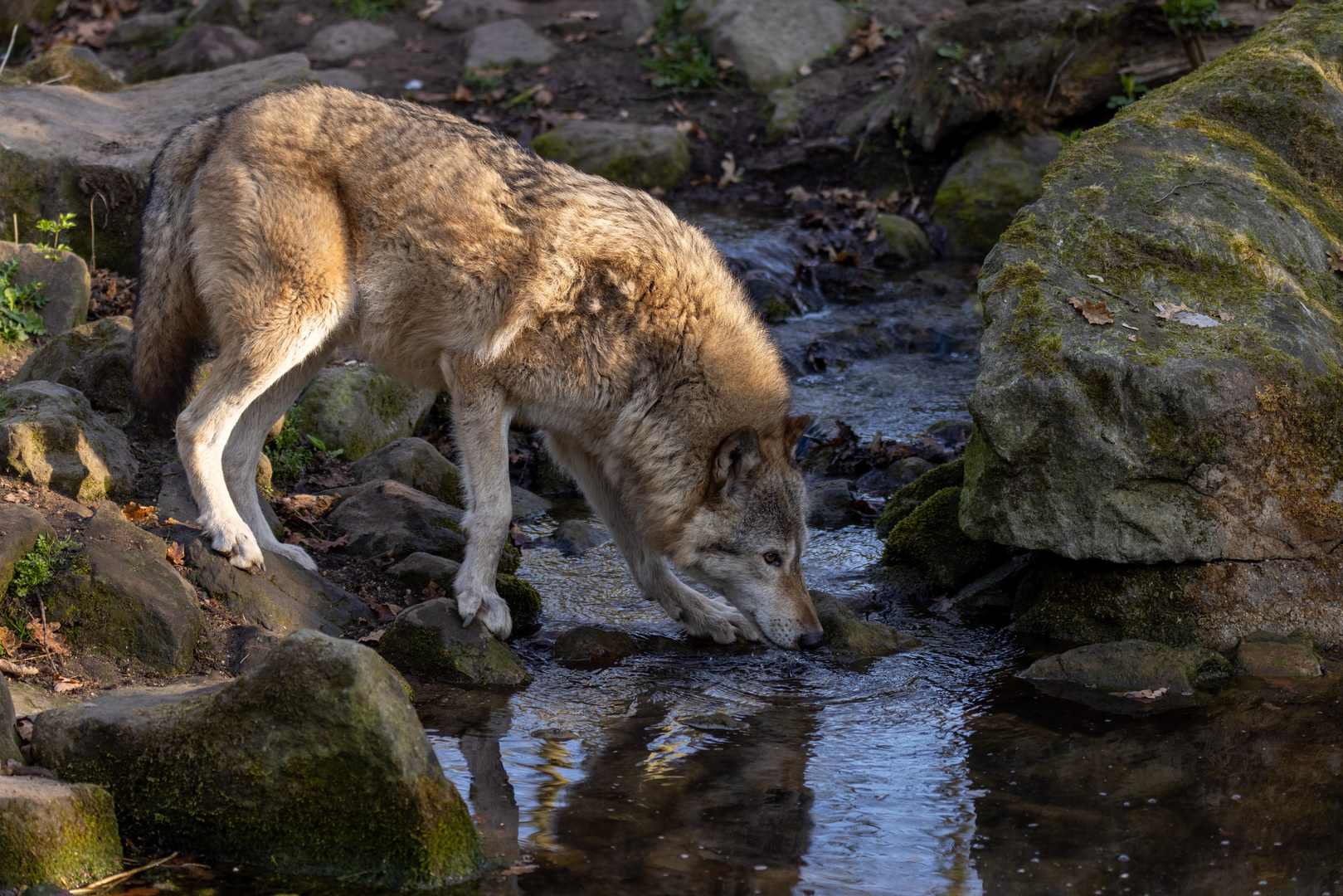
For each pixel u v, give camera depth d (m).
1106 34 15.46
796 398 11.08
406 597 6.74
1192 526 6.13
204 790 4.27
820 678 6.10
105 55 19.91
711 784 4.83
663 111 18.12
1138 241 7.05
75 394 6.85
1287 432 6.19
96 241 11.25
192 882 4.06
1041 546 6.40
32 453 6.17
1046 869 4.13
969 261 14.77
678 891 4.01
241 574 6.04
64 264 9.11
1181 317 6.57
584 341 6.27
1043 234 7.13
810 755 5.12
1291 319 6.64
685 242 6.55
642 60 19.28
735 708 5.68
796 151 16.95
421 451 8.27
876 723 5.48
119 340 7.62
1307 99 7.95
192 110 13.03
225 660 5.58
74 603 5.40
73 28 20.62
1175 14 14.71
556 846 4.30
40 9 20.77
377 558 7.05
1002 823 4.47
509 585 6.82
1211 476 6.10
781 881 4.08
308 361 6.81
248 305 6.21
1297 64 8.14
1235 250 7.01
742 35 18.70
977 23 15.81
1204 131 7.86
